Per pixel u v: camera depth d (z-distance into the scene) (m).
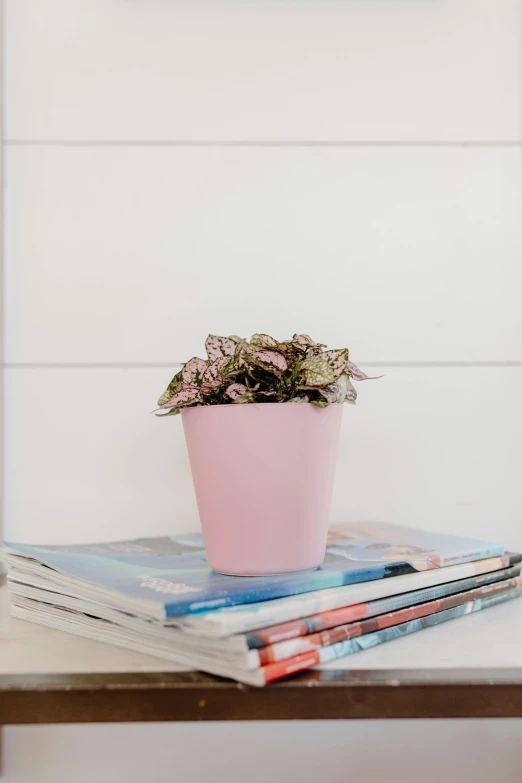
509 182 1.16
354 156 1.16
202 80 1.15
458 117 1.16
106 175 1.15
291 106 1.16
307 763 1.14
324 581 0.83
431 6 1.16
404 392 1.15
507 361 1.16
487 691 0.75
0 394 1.13
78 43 1.15
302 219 1.15
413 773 1.14
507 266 1.16
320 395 0.87
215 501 0.86
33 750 1.12
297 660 0.76
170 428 1.14
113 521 1.14
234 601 0.78
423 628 0.87
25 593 0.92
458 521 1.15
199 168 1.15
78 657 0.81
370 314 1.16
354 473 1.15
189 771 1.13
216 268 1.15
